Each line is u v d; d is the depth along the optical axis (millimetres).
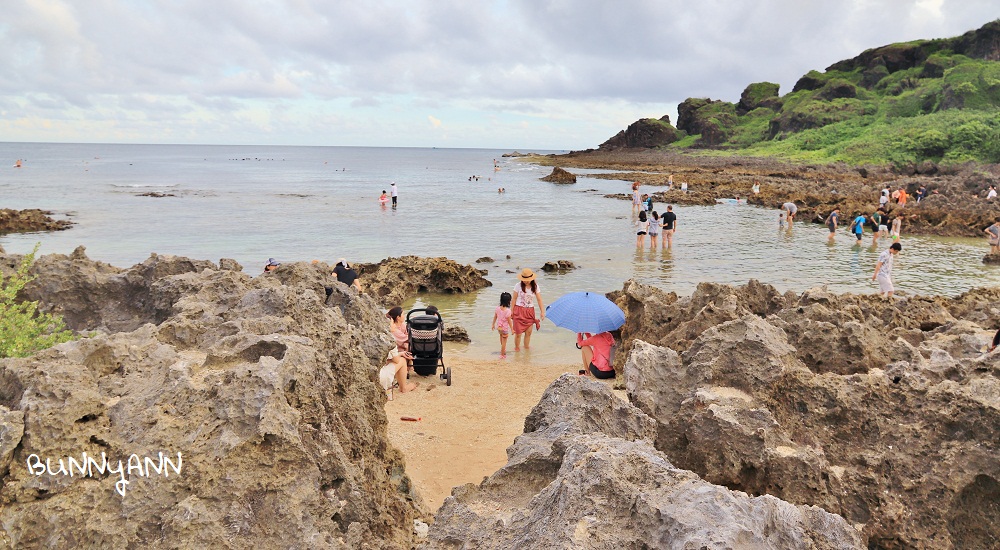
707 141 125812
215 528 3771
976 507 5309
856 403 6039
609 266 23891
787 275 22203
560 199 50719
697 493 3342
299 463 4152
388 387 10391
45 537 3625
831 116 101438
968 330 10789
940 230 33219
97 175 79000
